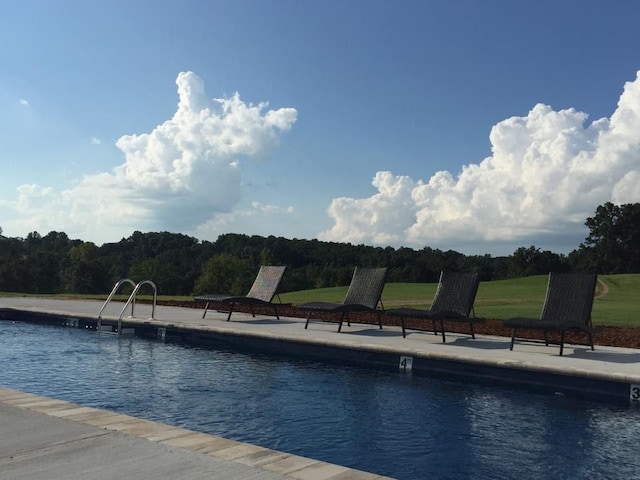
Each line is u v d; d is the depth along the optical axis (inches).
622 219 2235.5
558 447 174.1
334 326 432.8
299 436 184.1
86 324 481.7
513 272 2407.7
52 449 130.2
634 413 214.2
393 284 1206.9
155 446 133.0
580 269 2341.3
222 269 2133.4
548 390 249.1
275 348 358.0
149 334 435.5
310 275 2418.8
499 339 360.2
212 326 405.7
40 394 238.5
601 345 331.9
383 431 189.8
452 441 179.6
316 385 262.2
